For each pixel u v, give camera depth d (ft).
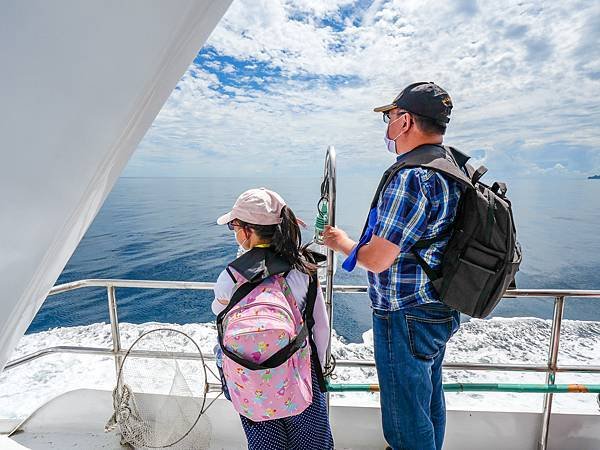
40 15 1.21
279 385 4.28
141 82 1.40
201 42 1.60
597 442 6.86
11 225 1.48
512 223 4.65
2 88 1.28
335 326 32.78
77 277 79.61
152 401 6.93
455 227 4.68
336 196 5.27
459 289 4.63
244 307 4.34
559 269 90.17
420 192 4.47
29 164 1.40
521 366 6.58
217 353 5.16
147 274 81.00
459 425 7.04
